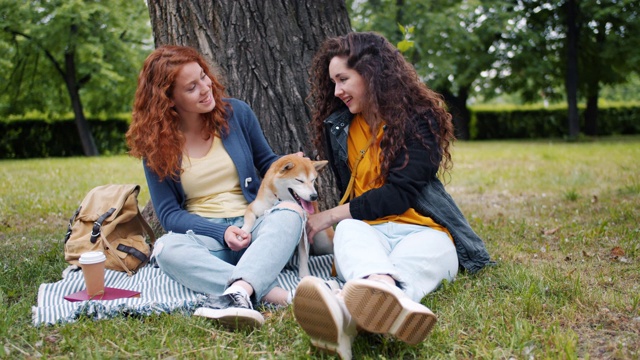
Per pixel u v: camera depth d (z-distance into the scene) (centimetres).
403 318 203
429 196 291
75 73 1859
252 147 341
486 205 609
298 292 199
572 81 2056
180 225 297
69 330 237
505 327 239
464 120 2502
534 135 2600
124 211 341
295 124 396
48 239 443
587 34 2111
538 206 575
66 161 1449
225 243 294
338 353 208
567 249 380
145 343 227
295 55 396
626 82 2300
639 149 1385
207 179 312
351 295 202
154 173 308
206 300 262
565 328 240
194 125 316
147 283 301
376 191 282
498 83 2325
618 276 312
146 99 303
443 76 2025
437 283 271
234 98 369
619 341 223
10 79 1842
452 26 1761
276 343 231
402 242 272
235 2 388
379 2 1759
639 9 1977
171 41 397
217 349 219
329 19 407
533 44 2094
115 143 2002
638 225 441
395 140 283
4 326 239
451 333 237
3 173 1068
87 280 273
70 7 1569
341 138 307
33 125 1902
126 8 1802
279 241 270
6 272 335
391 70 287
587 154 1281
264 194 307
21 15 1616
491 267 324
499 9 1975
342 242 254
